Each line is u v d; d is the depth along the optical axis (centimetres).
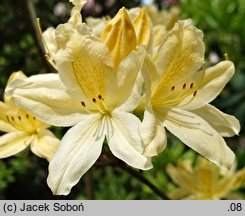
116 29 22
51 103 23
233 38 56
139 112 23
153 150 20
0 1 65
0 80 57
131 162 21
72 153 22
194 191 36
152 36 24
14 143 26
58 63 22
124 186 46
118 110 22
